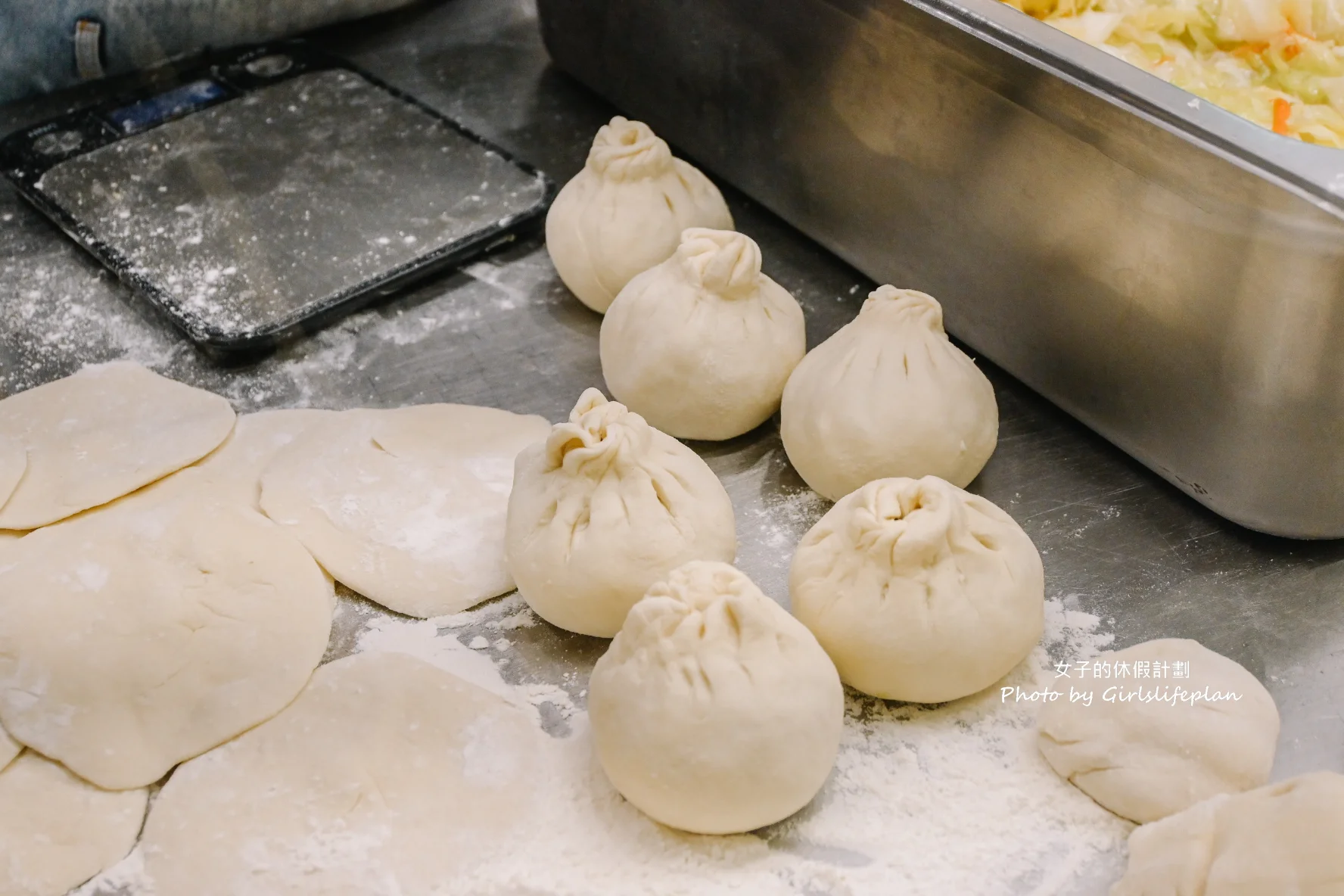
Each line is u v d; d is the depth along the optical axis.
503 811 0.68
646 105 0.93
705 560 0.71
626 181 0.83
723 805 0.66
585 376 0.82
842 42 0.79
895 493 0.70
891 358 0.75
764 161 0.87
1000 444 0.79
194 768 0.69
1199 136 0.68
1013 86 0.73
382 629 0.73
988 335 0.80
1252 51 0.79
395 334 0.84
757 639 0.66
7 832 0.67
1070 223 0.74
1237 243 0.68
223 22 0.97
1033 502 0.76
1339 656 0.71
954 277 0.80
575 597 0.71
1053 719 0.68
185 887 0.66
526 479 0.73
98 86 0.96
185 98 0.95
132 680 0.70
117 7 0.93
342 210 0.88
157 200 0.89
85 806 0.68
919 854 0.66
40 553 0.74
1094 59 0.71
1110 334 0.75
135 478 0.77
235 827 0.67
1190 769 0.66
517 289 0.86
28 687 0.70
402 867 0.66
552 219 0.84
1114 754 0.67
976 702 0.70
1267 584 0.73
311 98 0.95
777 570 0.74
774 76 0.83
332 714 0.70
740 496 0.77
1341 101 0.77
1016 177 0.75
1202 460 0.73
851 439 0.74
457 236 0.87
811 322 0.84
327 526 0.75
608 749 0.67
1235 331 0.70
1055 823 0.67
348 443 0.78
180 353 0.83
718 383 0.77
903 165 0.79
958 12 0.74
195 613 0.72
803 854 0.67
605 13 0.92
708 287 0.78
